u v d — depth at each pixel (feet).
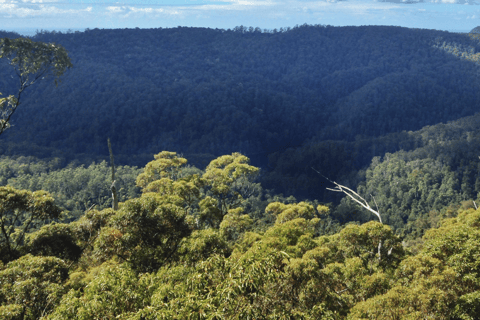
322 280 35.09
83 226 56.03
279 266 23.82
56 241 51.39
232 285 20.11
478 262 35.29
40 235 50.90
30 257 38.17
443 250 41.96
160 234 42.04
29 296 30.42
